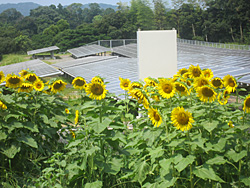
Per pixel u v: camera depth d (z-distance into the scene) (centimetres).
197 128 389
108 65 2903
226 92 433
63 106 587
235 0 7838
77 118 510
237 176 387
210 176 327
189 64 2184
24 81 533
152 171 387
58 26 11588
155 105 430
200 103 432
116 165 404
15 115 459
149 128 403
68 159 476
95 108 423
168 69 1121
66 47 9725
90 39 9862
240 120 399
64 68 3378
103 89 409
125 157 452
